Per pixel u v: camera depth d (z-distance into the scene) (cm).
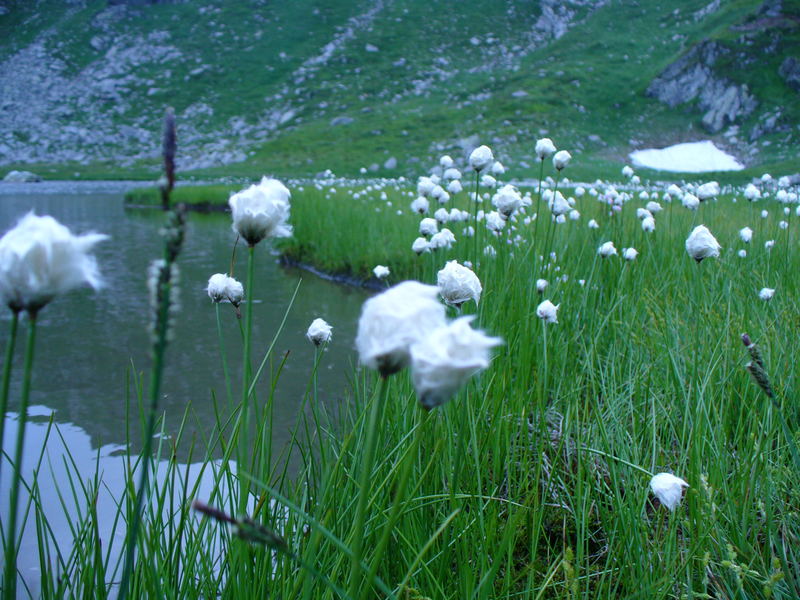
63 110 5609
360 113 5109
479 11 6606
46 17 6838
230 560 165
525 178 2870
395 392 249
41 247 83
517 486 226
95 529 166
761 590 179
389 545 186
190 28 6769
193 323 603
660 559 178
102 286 87
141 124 5466
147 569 158
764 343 293
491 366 272
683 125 4091
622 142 3928
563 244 483
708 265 410
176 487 292
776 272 418
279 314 650
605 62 5144
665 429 259
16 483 91
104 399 416
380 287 812
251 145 4781
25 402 88
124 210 1942
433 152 4044
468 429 233
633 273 423
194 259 1016
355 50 6225
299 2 7044
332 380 440
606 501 219
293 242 1002
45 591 161
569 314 354
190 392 427
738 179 2916
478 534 196
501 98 4731
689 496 176
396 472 189
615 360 308
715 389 263
